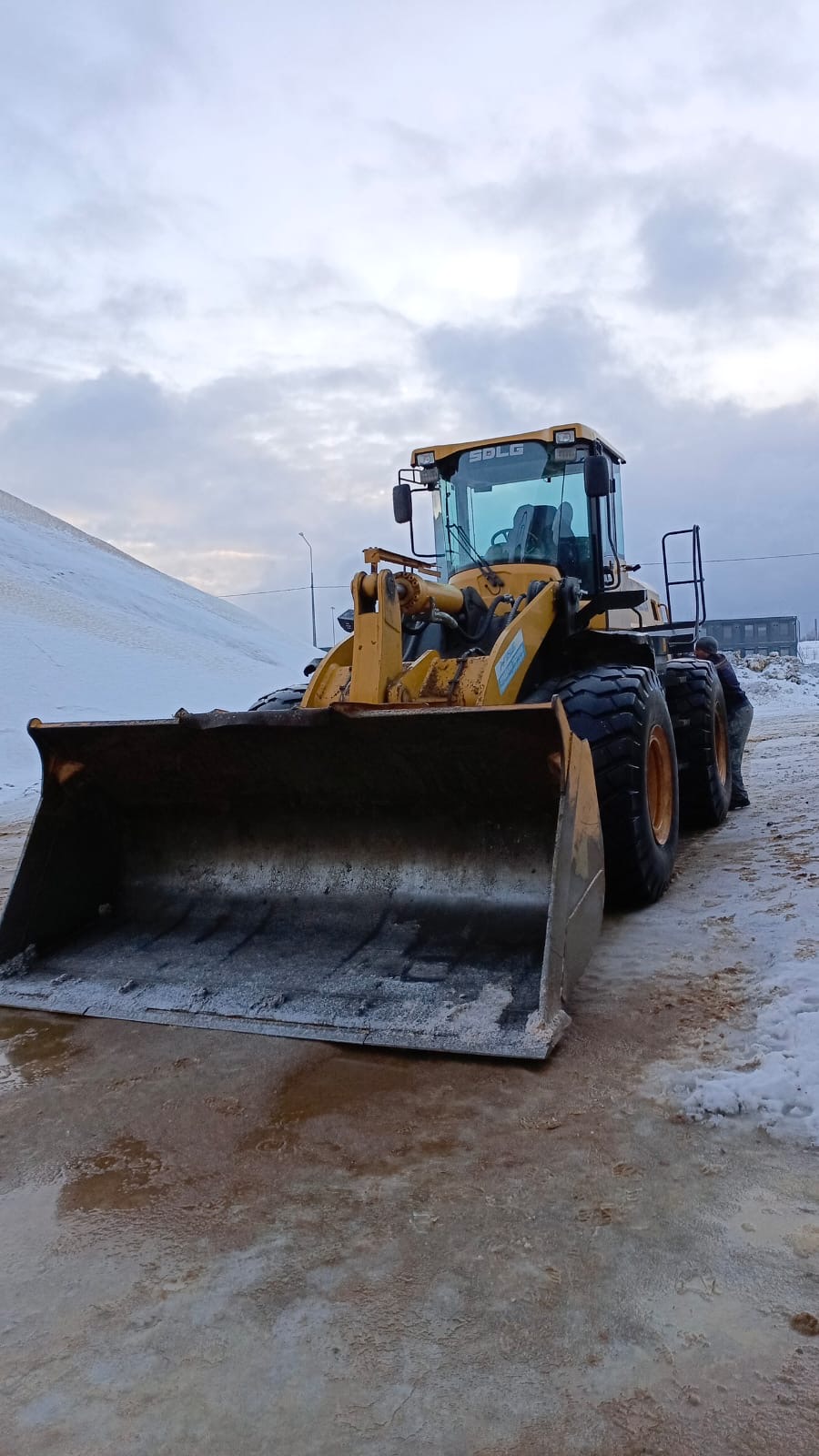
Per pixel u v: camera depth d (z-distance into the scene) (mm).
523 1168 2531
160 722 3998
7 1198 2543
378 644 4145
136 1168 2660
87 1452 1702
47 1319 2062
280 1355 1912
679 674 6676
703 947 4152
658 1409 1718
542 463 5805
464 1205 2385
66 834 4363
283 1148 2715
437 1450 1662
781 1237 2172
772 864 5457
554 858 3363
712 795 6758
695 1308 1963
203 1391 1831
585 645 5434
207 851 4438
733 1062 3012
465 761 3738
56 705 21406
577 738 3621
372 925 3975
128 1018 3668
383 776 3953
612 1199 2359
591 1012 3533
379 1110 2896
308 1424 1736
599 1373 1809
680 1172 2459
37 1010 3850
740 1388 1750
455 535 5973
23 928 4188
